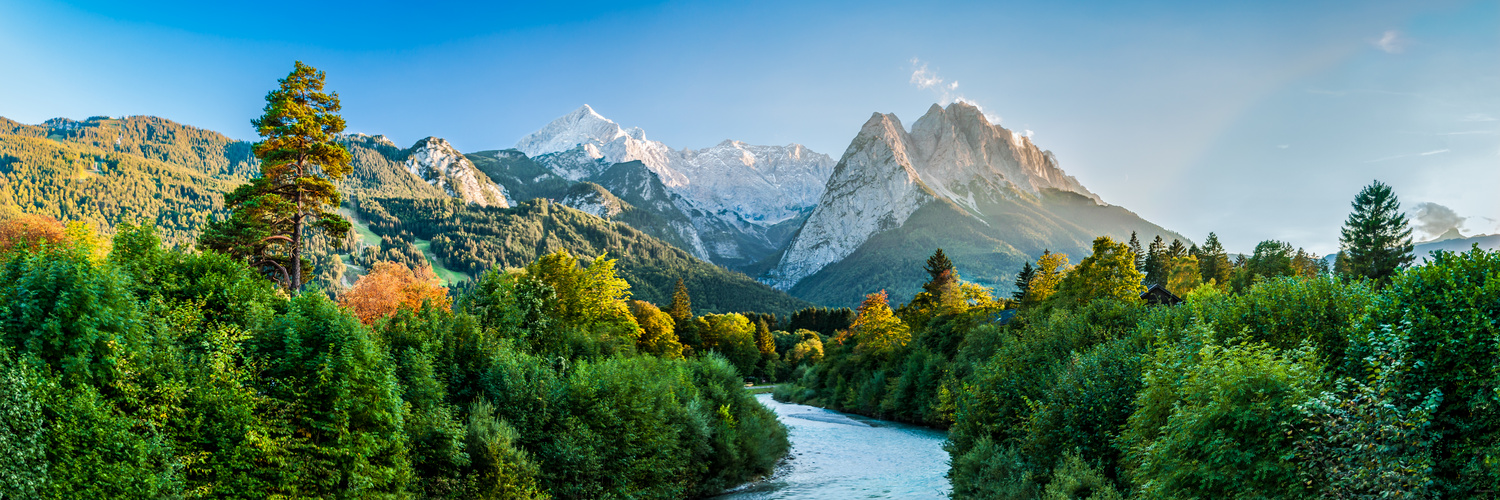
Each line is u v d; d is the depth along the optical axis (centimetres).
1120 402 2164
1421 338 1120
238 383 1412
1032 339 3366
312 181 3750
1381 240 8450
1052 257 8162
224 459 1347
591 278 5191
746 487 3130
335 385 1527
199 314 1595
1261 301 2091
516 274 4431
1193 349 1723
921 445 4566
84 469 1103
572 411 2355
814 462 3859
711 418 3175
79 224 1766
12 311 1144
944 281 10062
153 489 1171
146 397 1261
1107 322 3238
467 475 1909
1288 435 1198
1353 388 1173
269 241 3625
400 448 1680
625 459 2405
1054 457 2327
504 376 2245
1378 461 1030
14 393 1021
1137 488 1783
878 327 8100
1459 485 1002
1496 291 1068
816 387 9331
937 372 5881
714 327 12300
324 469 1493
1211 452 1315
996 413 2936
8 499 997
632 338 5356
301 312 1642
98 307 1198
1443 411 1080
